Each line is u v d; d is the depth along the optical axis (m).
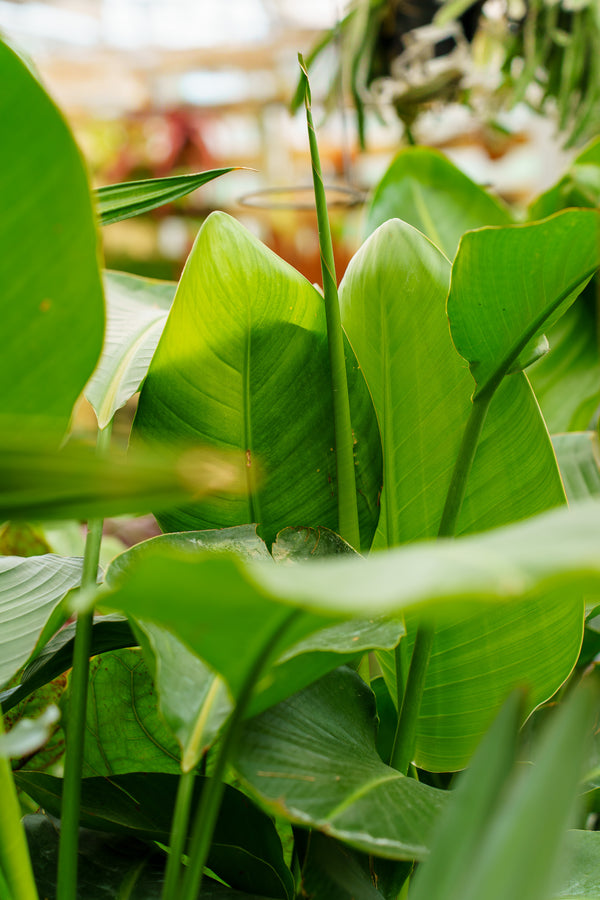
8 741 1.07
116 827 1.34
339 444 1.37
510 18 2.97
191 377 1.37
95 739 1.42
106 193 1.32
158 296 1.76
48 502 0.93
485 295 1.29
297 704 1.26
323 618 1.02
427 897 0.99
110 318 1.61
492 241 1.25
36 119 1.06
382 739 1.54
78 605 0.89
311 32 7.87
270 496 1.41
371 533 1.44
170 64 8.07
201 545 1.30
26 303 1.10
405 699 1.35
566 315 2.39
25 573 1.44
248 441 1.39
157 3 7.55
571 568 0.68
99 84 8.09
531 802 0.89
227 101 8.27
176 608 0.96
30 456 0.84
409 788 1.20
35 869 1.30
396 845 1.12
